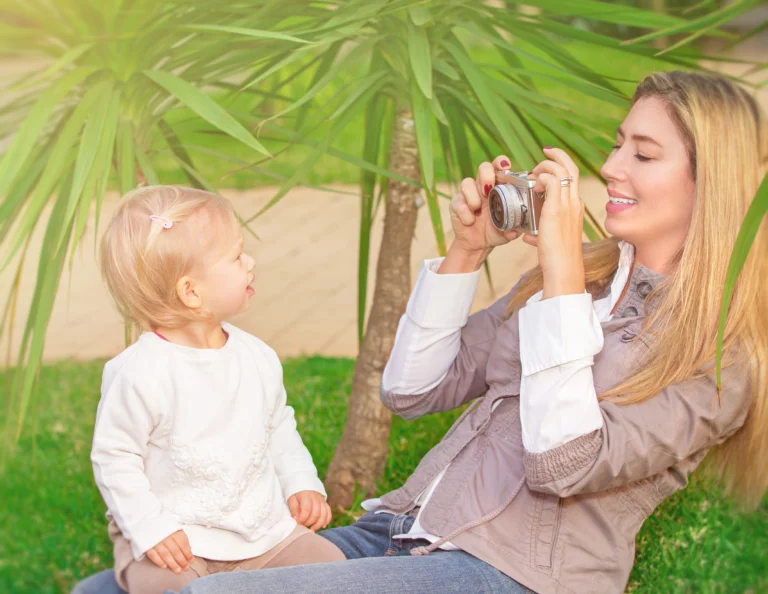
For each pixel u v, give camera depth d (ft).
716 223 5.11
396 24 7.67
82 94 7.78
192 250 5.23
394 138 8.94
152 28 7.23
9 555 9.70
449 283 6.01
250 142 6.42
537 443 5.01
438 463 5.66
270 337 15.93
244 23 7.46
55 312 17.67
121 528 5.06
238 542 5.39
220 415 5.33
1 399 13.57
